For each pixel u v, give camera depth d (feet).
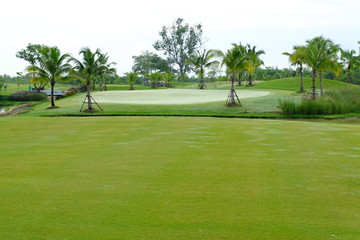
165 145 48.60
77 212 21.24
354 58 303.68
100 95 216.33
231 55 144.36
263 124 80.94
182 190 26.07
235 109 139.64
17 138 59.62
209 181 28.73
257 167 34.09
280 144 49.78
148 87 383.45
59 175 30.89
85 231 18.31
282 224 19.29
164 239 17.33
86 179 29.40
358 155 41.01
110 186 27.17
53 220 19.90
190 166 34.55
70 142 53.21
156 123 82.43
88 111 137.69
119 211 21.42
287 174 31.17
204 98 191.11
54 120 94.58
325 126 76.69
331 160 37.76
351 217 20.38
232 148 45.91
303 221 19.75
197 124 80.02
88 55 141.38
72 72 145.59
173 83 404.16
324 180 29.07
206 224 19.31
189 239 17.33
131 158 38.78
